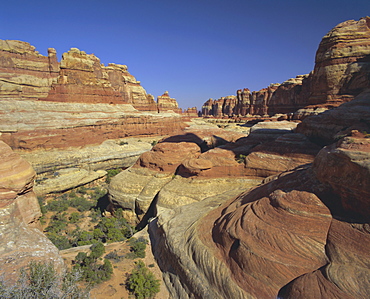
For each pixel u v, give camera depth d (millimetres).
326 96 47906
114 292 16609
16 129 49844
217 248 16312
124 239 26547
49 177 47562
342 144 15805
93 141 62781
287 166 29797
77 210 37781
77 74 72562
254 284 12789
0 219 15820
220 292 13797
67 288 13586
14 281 13156
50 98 68688
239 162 33188
